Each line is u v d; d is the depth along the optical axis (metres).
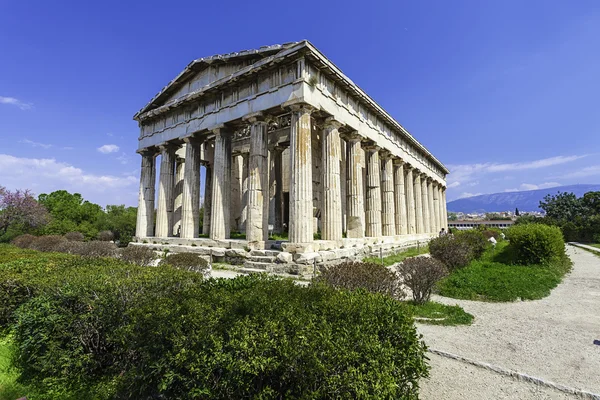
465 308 10.35
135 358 5.14
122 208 58.78
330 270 8.85
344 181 30.58
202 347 4.00
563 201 68.75
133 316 4.98
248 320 4.14
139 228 26.52
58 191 58.94
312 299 5.25
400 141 29.62
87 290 5.96
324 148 18.45
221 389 3.88
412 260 10.80
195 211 22.47
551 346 7.14
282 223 31.20
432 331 8.12
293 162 16.22
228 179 20.52
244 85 19.42
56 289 6.13
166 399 4.14
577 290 13.23
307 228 15.66
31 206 36.94
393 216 26.95
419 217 34.91
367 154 24.62
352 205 21.03
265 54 18.78
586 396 5.06
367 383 3.50
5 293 7.46
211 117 21.16
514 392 5.24
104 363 5.73
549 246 17.72
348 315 4.47
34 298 6.44
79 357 5.49
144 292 6.07
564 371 5.93
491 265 17.64
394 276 8.66
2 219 34.91
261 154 18.25
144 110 27.39
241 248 17.67
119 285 6.02
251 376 3.80
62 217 44.50
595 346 7.16
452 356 6.56
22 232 36.44
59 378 5.37
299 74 16.36
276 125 30.02
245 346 3.74
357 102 21.52
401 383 3.94
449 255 16.59
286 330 4.04
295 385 3.72
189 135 22.47
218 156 20.39
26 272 8.38
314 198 28.69
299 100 16.00
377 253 21.47
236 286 6.43
